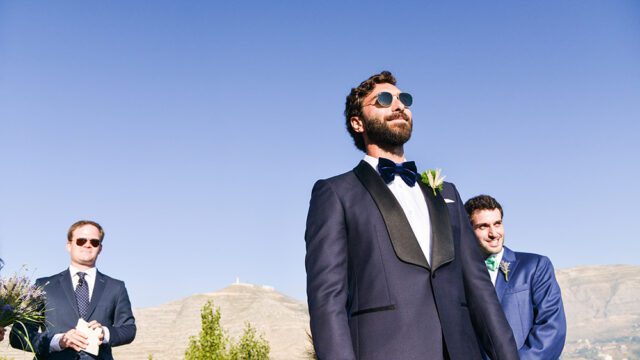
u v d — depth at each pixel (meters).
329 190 2.33
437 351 1.99
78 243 5.20
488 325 2.22
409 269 2.11
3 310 3.90
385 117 2.43
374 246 2.16
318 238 2.22
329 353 1.96
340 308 2.06
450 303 2.10
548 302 4.03
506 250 4.28
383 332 2.03
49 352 4.73
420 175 2.48
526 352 3.85
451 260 2.19
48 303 4.93
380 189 2.27
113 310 5.26
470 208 4.20
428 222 2.31
